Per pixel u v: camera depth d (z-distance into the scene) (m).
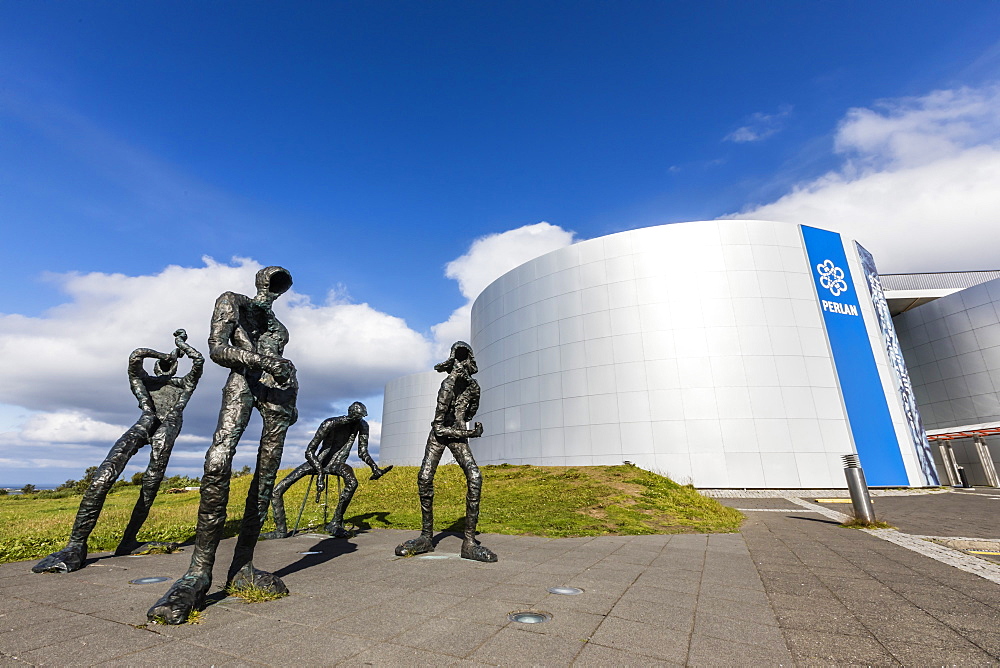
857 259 28.80
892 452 24.61
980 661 3.28
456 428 7.42
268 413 4.98
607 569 6.22
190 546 8.21
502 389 32.56
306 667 3.01
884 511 14.88
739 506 16.77
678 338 25.88
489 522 10.85
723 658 3.27
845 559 7.02
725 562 6.77
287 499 16.25
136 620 3.90
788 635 3.77
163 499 20.25
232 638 3.52
